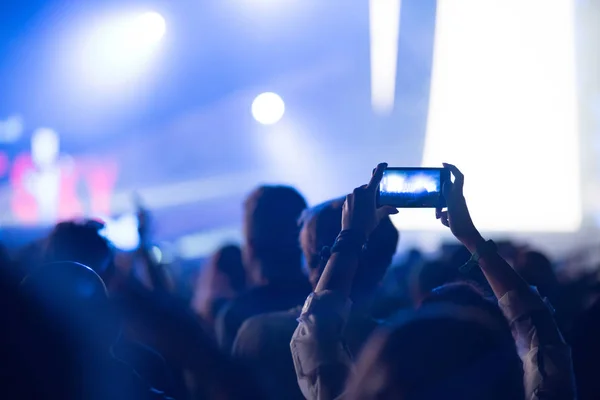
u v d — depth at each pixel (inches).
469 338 78.0
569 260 293.1
